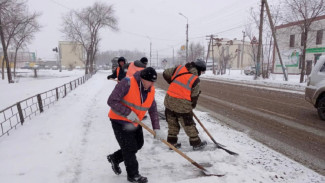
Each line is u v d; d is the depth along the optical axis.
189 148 4.40
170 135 4.37
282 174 3.45
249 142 4.74
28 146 4.33
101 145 4.50
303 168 3.66
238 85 17.05
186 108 4.05
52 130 5.24
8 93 14.43
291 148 4.54
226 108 8.35
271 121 6.50
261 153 4.19
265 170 3.54
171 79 4.30
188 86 3.98
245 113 7.51
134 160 3.13
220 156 4.00
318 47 28.25
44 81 24.25
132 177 3.14
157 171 3.55
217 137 4.99
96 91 12.62
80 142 4.63
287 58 32.62
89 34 38.00
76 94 11.21
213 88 15.00
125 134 3.08
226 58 45.19
